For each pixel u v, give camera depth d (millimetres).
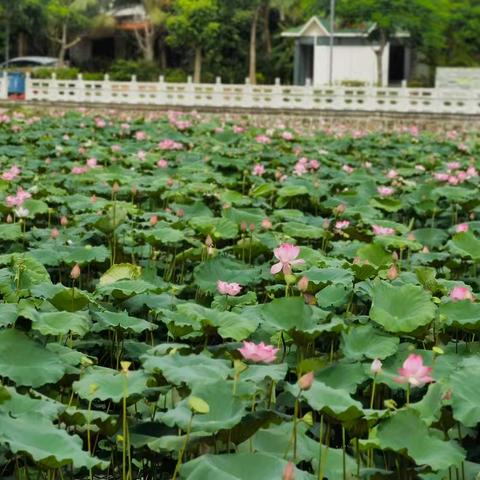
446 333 5574
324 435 4641
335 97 32406
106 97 34625
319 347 5430
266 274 6672
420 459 3564
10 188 10633
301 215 9109
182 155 15453
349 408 3699
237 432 3824
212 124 24219
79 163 13578
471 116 30750
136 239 7871
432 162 16250
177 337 5098
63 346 4836
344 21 48031
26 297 5656
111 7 55438
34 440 3508
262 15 54500
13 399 3947
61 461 3342
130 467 4051
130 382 4184
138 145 17219
